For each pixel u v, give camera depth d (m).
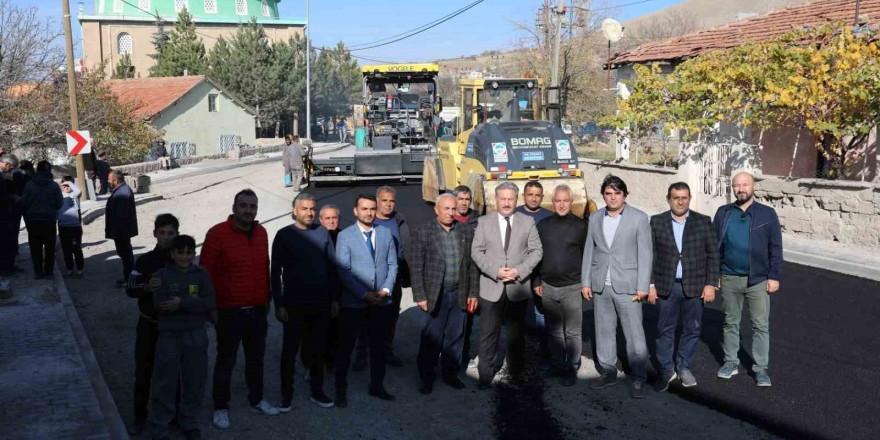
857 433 5.84
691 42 23.08
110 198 10.72
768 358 7.12
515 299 6.92
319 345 6.45
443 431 6.05
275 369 7.56
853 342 8.02
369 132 24.48
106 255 13.38
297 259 6.32
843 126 14.45
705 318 9.09
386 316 6.65
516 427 6.12
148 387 5.94
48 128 25.09
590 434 5.96
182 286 5.57
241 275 6.02
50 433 5.70
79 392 6.58
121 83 48.38
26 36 24.33
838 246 12.76
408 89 24.88
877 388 6.74
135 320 9.26
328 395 6.79
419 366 6.88
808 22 19.53
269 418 6.29
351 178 22.45
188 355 5.63
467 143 15.27
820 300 9.71
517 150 13.68
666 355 6.82
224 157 42.72
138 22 78.38
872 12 17.98
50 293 10.20
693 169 17.36
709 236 6.69
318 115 68.38
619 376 7.26
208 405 6.63
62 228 11.45
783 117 15.73
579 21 39.50
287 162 23.11
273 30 81.50
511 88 17.89
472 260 6.84
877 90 13.48
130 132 31.91
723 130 16.88
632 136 19.95
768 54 16.05
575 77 39.56
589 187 21.73
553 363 7.23
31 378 6.92
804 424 6.02
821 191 13.41
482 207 13.66
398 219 7.54
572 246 6.94
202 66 57.47
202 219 17.45
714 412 6.34
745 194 6.72
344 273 6.42
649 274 6.58
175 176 29.61
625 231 6.65
